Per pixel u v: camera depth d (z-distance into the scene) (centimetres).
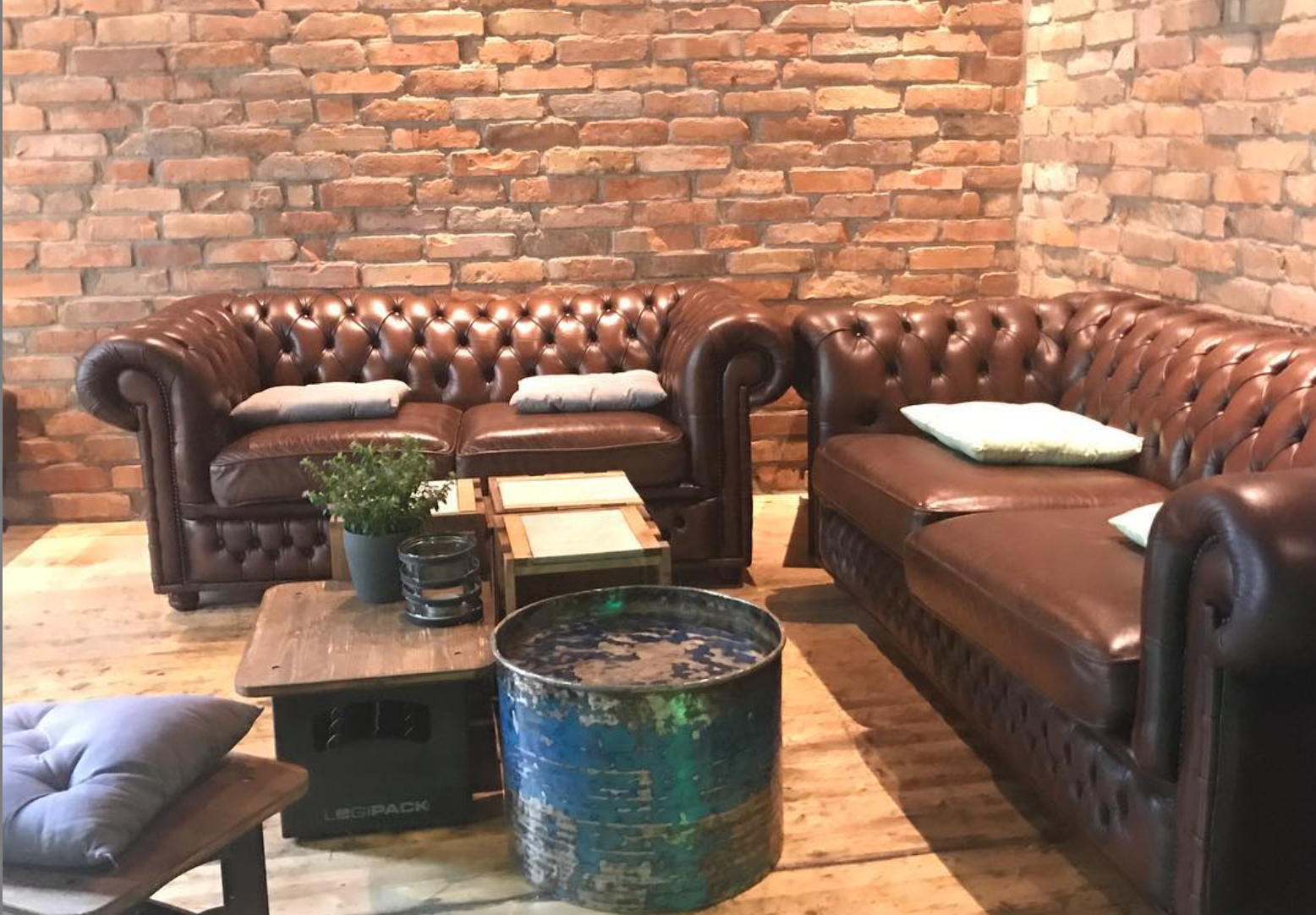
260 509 347
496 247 441
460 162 434
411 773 234
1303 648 157
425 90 429
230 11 420
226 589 366
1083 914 204
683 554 358
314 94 427
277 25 421
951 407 330
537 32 429
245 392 380
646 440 348
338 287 440
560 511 276
